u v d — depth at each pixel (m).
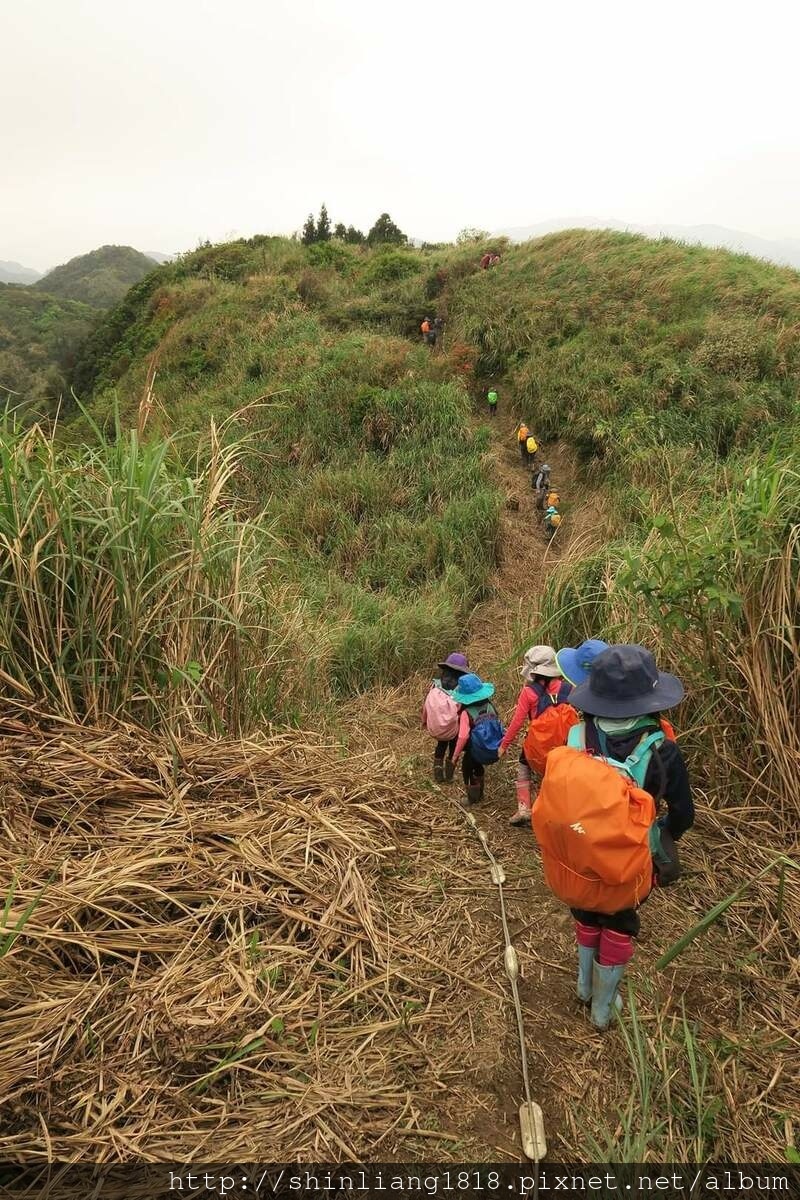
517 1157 1.99
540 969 2.75
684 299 15.70
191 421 14.00
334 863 2.96
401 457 12.34
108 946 2.36
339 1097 2.08
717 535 3.90
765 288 15.11
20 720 3.25
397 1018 2.40
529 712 3.83
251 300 21.77
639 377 13.16
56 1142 1.82
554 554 10.05
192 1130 1.92
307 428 13.27
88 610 3.49
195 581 3.83
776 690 3.49
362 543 9.95
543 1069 2.29
